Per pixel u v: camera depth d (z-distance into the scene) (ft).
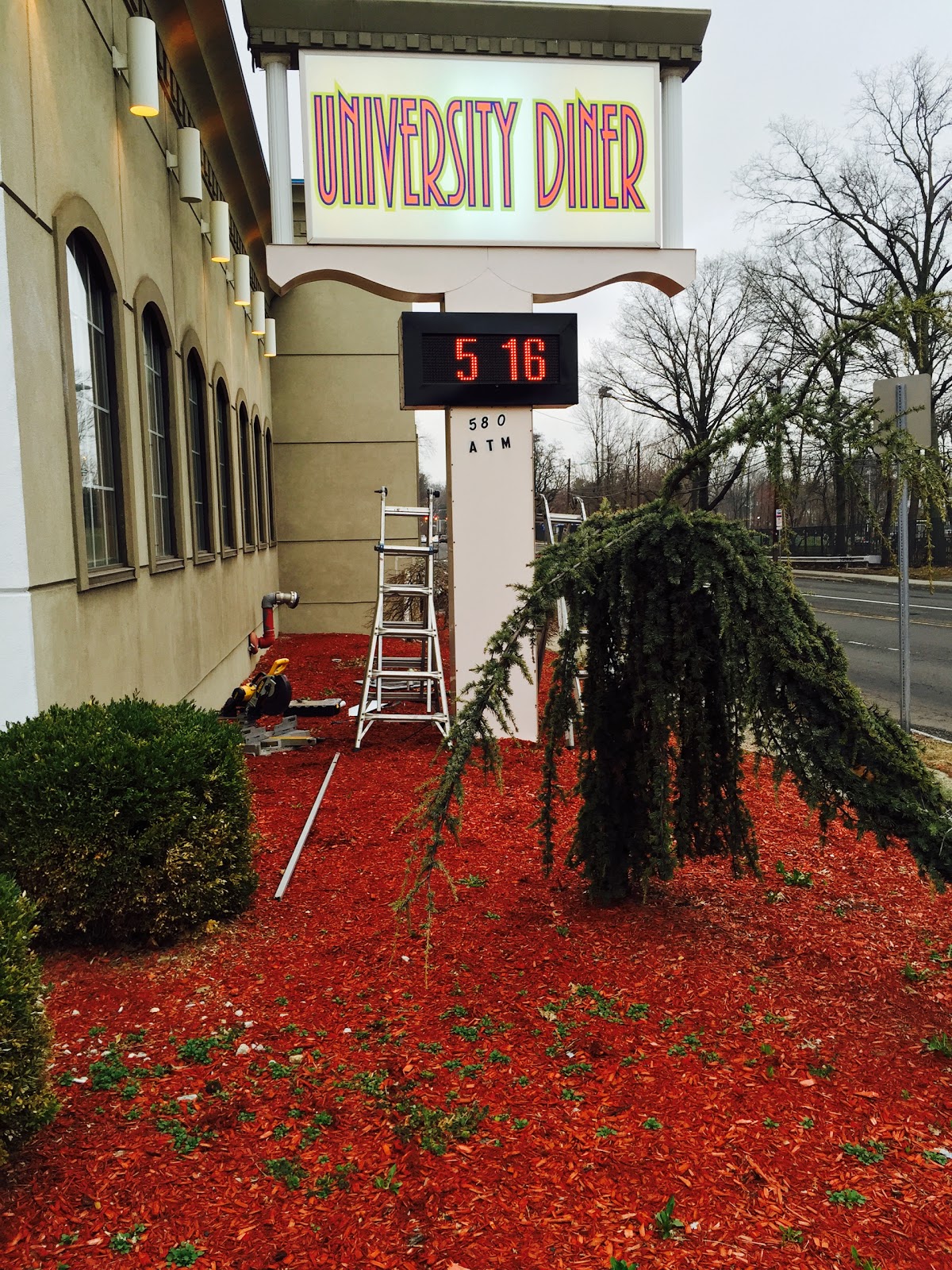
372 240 28.81
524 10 28.48
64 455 17.81
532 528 29.22
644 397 140.77
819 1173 9.48
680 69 29.81
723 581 13.60
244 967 14.25
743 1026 12.53
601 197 29.55
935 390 96.17
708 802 15.78
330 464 60.95
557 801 23.07
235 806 15.75
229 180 40.73
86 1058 11.60
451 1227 8.71
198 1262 8.25
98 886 14.19
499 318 28.07
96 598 19.57
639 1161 9.65
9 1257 8.30
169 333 27.94
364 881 17.78
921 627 61.52
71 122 18.65
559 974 14.01
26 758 14.20
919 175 111.55
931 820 12.71
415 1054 11.76
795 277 122.21
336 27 28.07
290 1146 9.87
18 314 15.56
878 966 14.32
